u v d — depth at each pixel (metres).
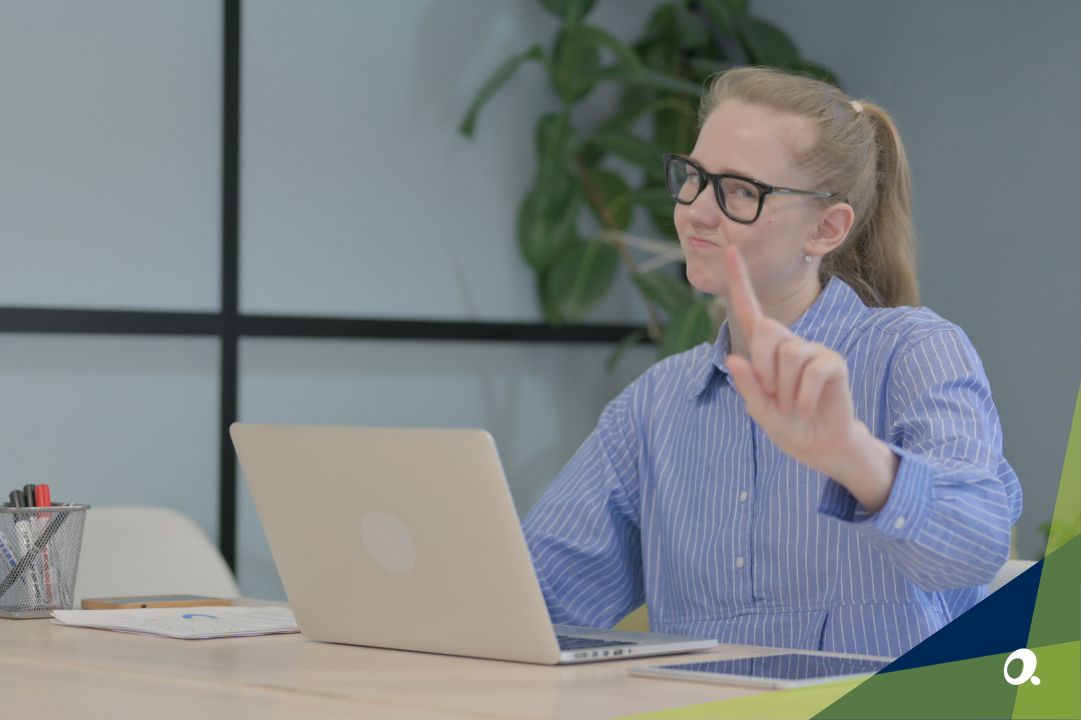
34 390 3.48
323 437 1.63
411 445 1.53
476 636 1.59
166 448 3.69
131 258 3.63
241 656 1.65
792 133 1.89
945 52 4.13
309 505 1.69
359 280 4.04
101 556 2.84
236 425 1.74
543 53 4.42
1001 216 3.98
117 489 3.61
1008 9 3.97
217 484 3.78
